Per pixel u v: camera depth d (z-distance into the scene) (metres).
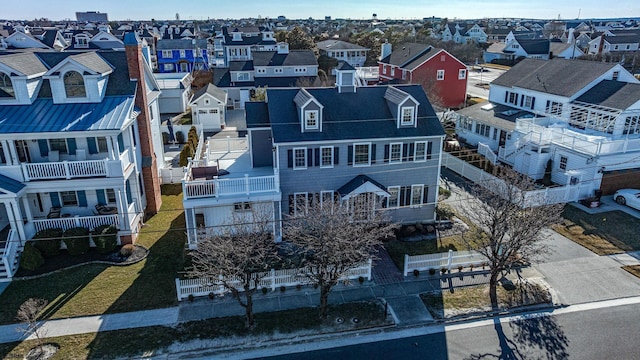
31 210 25.59
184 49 85.12
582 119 35.53
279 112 26.36
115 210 25.91
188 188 23.69
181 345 17.97
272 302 20.75
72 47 61.34
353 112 27.00
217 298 20.92
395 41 98.69
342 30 156.75
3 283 21.66
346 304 20.66
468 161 36.50
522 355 17.66
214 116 50.66
